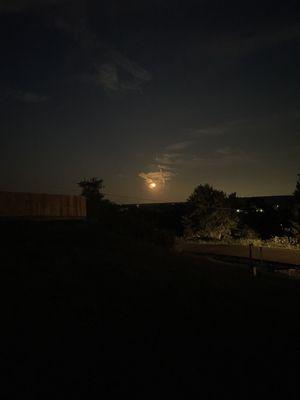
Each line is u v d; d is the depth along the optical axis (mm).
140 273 13852
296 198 44188
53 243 16250
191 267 17156
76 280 11625
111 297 10547
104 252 16609
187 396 6172
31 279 10977
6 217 17938
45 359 6793
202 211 51500
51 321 8359
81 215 23406
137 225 26906
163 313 9828
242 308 11180
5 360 6570
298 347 8578
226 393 6359
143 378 6578
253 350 8180
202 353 7770
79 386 6137
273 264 28719
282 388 6660
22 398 5672
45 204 20484
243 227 53750
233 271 19219
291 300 13344
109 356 7199
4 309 8523
